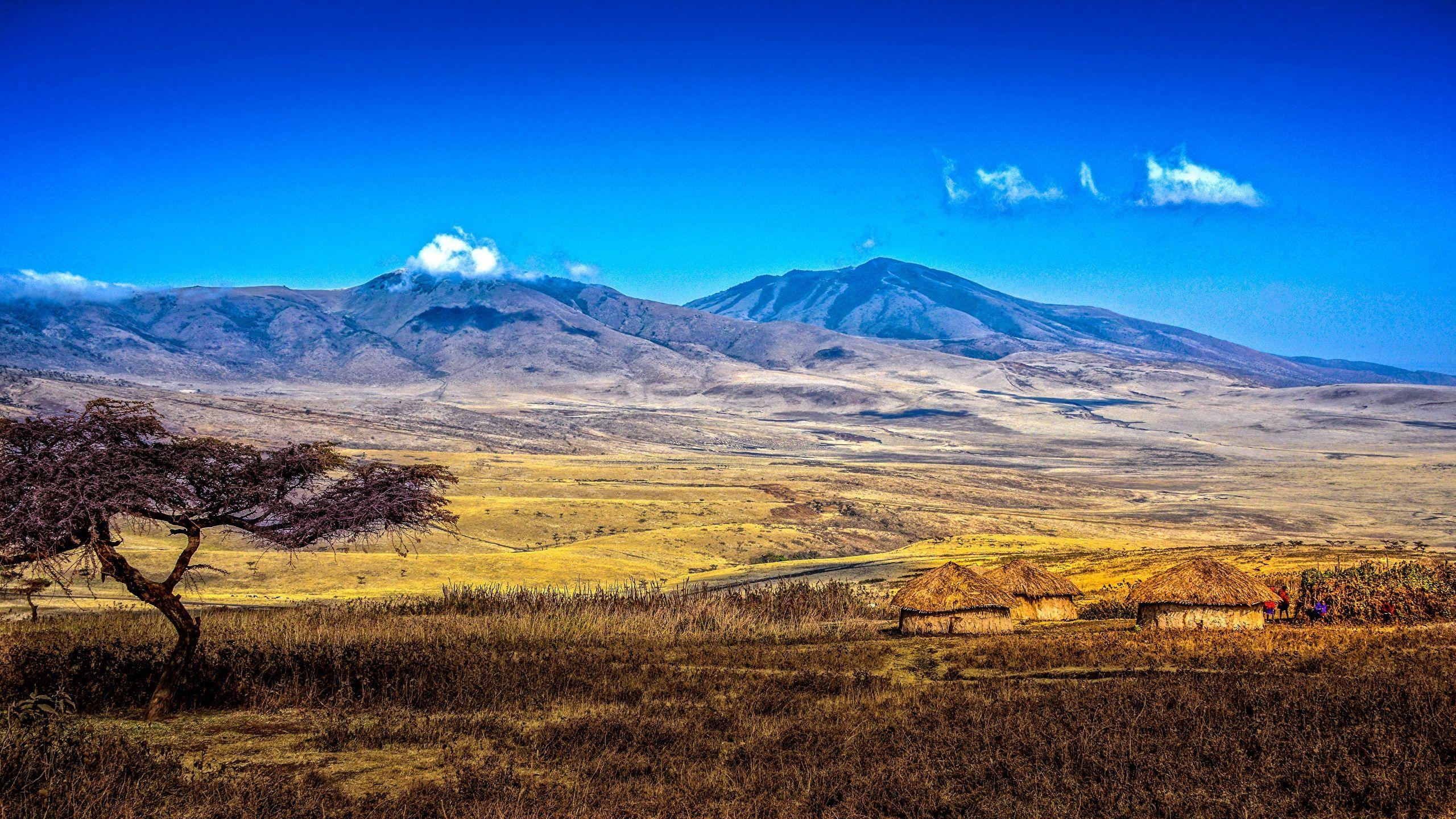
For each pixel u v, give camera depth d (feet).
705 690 69.46
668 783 46.50
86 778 43.14
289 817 41.27
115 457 57.88
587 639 97.19
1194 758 46.24
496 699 64.23
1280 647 86.43
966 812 41.65
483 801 43.19
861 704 63.41
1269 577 155.94
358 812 42.19
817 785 45.09
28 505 54.34
